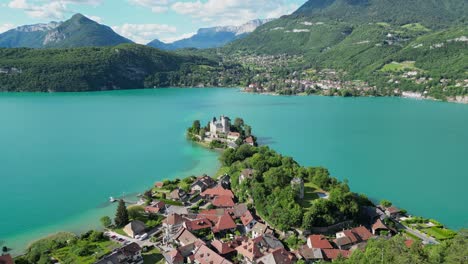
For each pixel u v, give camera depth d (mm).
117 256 109125
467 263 76000
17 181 195125
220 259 108062
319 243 117188
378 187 186500
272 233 126562
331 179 155875
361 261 85062
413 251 84750
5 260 105312
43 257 111312
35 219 149125
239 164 191500
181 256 111375
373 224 133500
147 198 164125
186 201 160750
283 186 146125
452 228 144000
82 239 126625
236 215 142125
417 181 194875
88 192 179125
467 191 180500
